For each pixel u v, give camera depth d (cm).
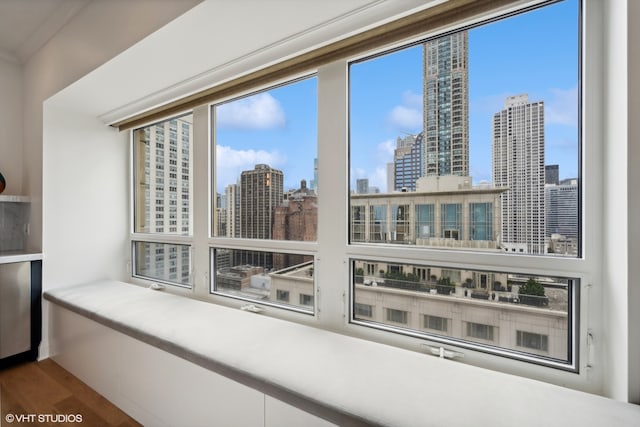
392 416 88
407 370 113
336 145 157
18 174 255
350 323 155
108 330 178
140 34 150
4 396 184
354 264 157
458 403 93
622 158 89
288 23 137
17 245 256
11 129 250
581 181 107
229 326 158
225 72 183
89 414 167
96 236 260
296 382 106
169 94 214
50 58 219
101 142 263
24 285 221
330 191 159
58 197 238
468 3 117
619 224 92
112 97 222
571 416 86
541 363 113
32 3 186
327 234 161
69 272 244
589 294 104
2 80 245
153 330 152
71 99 225
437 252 132
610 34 97
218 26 139
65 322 213
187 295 229
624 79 88
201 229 218
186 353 133
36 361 227
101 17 173
